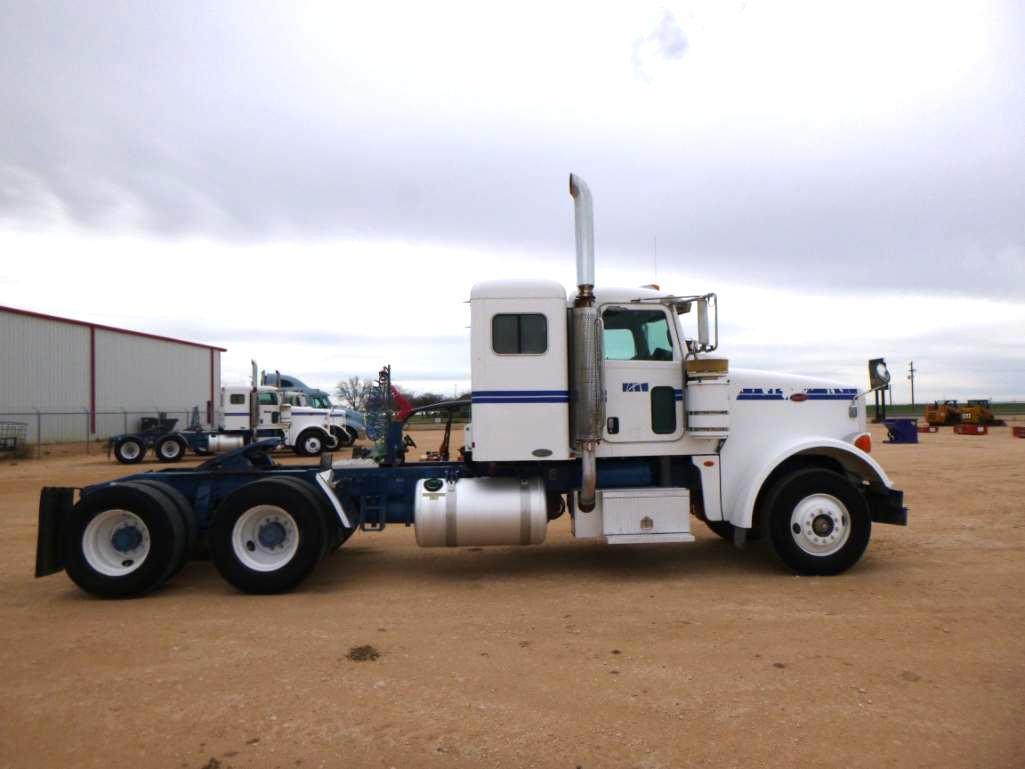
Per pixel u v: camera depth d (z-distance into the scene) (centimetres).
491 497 625
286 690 386
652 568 679
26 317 2962
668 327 664
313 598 582
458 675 405
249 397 2288
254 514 602
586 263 618
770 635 468
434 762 307
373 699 373
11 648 460
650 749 317
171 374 3978
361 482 670
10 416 2861
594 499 644
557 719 347
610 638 468
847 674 399
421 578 652
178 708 364
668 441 655
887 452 2103
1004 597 556
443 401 704
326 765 306
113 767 307
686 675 401
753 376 671
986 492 1182
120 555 598
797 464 672
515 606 550
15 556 785
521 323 620
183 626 506
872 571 647
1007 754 308
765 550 754
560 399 618
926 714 347
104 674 412
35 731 341
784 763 303
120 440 2289
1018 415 6538
